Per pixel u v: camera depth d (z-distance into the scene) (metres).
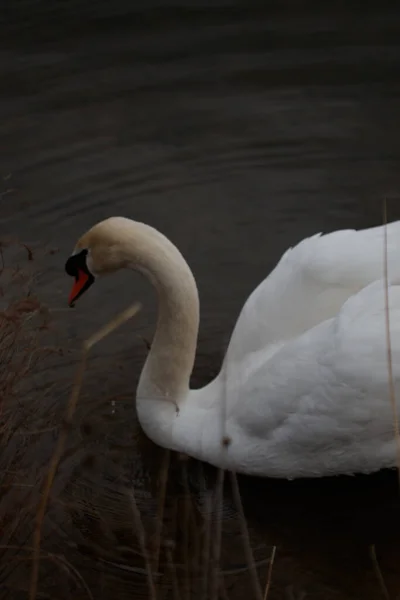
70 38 16.73
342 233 10.41
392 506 10.06
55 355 12.05
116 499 10.28
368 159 14.90
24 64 16.31
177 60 16.48
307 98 15.90
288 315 10.49
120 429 11.15
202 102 15.85
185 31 16.92
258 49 16.64
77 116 15.55
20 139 15.16
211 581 9.20
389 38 16.69
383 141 15.13
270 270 13.26
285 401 9.55
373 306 9.28
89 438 11.01
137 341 12.34
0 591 9.23
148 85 16.08
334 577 9.36
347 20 17.00
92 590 9.26
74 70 16.25
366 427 9.36
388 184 14.48
